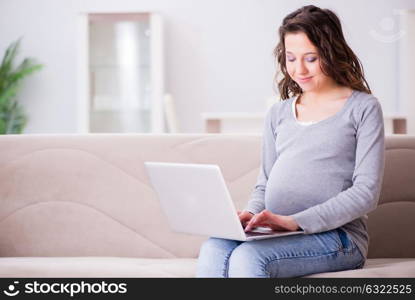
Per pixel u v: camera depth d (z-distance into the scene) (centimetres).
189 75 966
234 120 661
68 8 970
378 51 947
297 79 262
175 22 965
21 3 970
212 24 961
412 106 917
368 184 241
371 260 294
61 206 333
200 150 335
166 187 245
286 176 256
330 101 263
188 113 967
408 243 321
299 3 952
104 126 926
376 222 320
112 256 329
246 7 958
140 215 330
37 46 970
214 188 223
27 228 332
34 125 971
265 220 233
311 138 257
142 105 923
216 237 241
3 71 934
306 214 237
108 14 914
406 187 323
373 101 254
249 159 333
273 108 283
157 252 327
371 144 247
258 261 223
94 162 336
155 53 913
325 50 255
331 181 249
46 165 337
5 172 337
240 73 961
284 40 271
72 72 970
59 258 314
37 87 970
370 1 945
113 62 921
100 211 332
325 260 238
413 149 326
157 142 337
